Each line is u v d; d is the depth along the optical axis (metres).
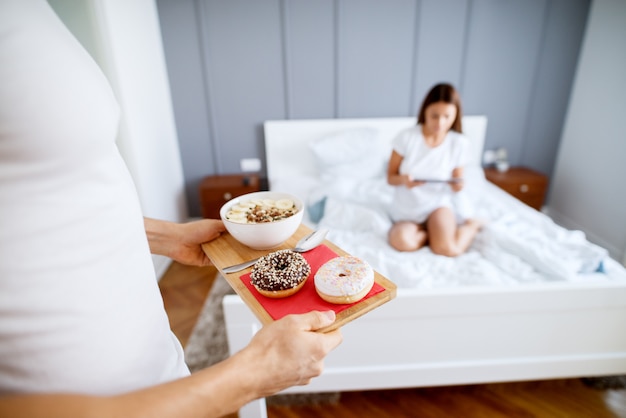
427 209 1.79
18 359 0.31
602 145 2.47
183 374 0.52
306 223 1.98
